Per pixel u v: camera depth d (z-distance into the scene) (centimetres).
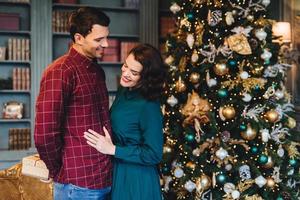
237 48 303
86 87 199
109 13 585
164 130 329
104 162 209
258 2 323
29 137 530
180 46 333
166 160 317
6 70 544
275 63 326
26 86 531
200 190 305
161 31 576
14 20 528
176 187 323
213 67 310
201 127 315
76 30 199
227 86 310
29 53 532
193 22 326
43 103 189
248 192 317
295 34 490
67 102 196
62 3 546
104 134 209
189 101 315
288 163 333
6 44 540
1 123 545
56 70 192
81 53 202
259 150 313
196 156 312
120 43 566
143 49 214
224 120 306
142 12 561
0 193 285
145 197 221
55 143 193
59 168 202
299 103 465
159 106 222
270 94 317
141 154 216
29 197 286
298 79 473
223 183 310
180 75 321
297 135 349
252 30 312
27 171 222
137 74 215
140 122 218
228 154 309
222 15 311
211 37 317
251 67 312
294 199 326
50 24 530
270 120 313
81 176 200
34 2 523
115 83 584
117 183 218
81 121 199
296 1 489
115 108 225
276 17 534
